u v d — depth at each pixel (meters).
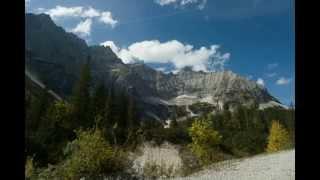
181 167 21.19
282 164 19.47
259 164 20.27
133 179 18.50
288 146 27.97
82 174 18.77
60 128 36.66
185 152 31.95
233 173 18.70
